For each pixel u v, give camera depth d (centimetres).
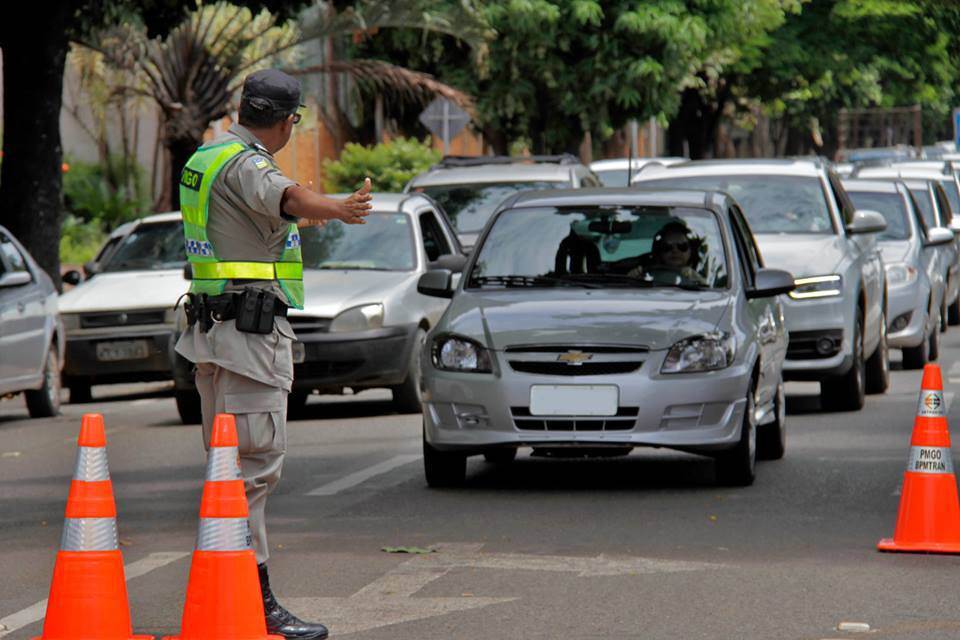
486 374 2969
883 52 13575
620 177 7981
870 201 5662
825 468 3241
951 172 8569
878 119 18825
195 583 1745
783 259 4238
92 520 1781
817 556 2364
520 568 2292
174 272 5331
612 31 9975
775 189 4553
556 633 1919
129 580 2259
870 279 4456
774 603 2066
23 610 2086
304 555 2409
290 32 7819
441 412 3003
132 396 5597
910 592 2123
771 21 11519
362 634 1920
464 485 3092
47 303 4716
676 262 3225
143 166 9812
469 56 9944
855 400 4275
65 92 9550
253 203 1852
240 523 1748
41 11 5866
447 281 3256
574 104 10106
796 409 4353
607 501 2875
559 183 5972
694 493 2953
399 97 10344
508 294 3161
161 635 1928
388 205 4678
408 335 4328
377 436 3916
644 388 2922
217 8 7356
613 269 3228
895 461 3319
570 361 2942
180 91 7469
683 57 10238
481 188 5959
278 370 1908
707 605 2056
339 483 3139
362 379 4262
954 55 8838
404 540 2523
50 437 4191
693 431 2939
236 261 1886
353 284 4353
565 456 3409
